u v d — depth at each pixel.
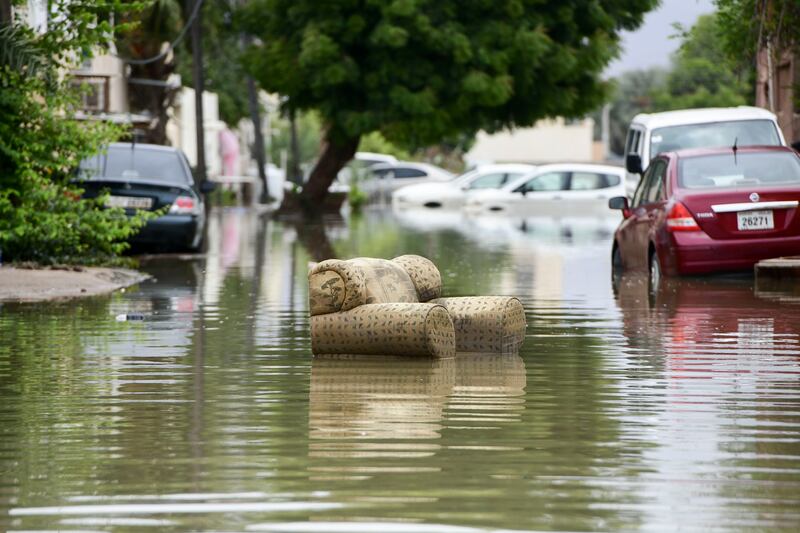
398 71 94.00
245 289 40.16
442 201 115.69
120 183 53.66
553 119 101.88
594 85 103.12
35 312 33.25
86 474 15.70
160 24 102.69
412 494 14.63
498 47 95.38
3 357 25.22
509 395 20.88
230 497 14.59
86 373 23.23
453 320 25.78
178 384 22.02
